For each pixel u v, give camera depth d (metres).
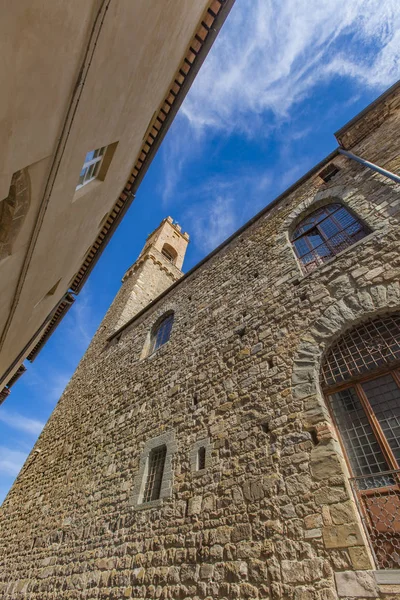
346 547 3.48
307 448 4.45
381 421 4.30
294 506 4.14
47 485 10.56
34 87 2.48
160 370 9.20
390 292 4.95
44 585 7.26
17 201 3.56
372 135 8.25
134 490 6.85
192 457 6.08
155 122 8.15
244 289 8.21
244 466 5.07
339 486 3.89
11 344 7.22
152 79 5.83
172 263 25.00
